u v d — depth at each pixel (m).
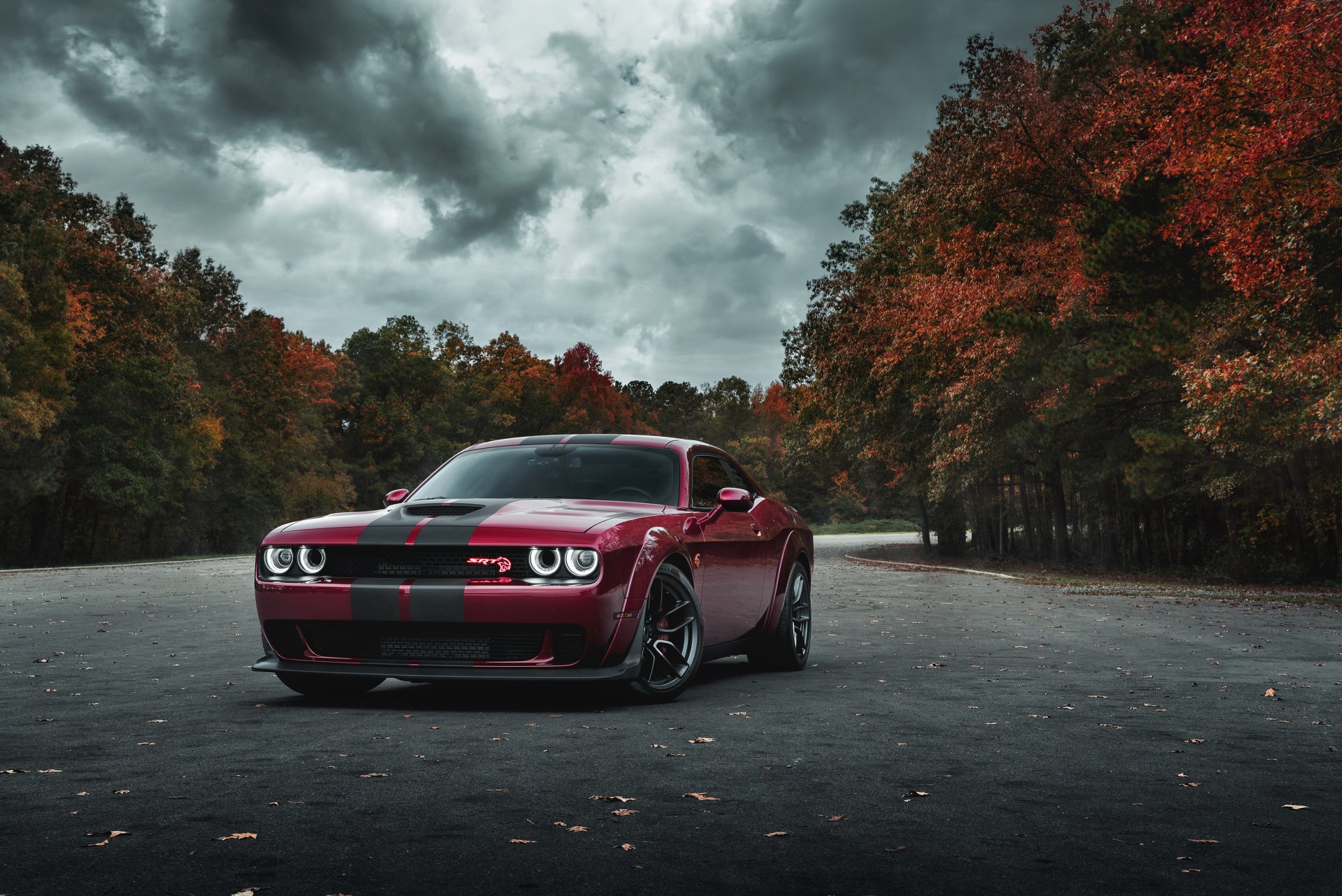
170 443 47.44
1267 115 16.14
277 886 2.54
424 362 80.56
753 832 3.10
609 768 3.94
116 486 44.50
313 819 3.16
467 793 3.51
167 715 5.29
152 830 3.02
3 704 5.79
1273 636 10.77
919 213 26.88
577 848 2.90
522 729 4.79
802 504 114.56
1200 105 16.08
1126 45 22.23
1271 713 5.65
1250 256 15.70
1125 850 2.97
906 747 4.49
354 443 78.50
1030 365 23.38
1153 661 8.33
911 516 97.69
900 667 7.85
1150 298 21.62
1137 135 20.34
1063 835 3.12
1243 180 15.27
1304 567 23.44
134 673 7.48
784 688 6.43
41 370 37.78
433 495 6.59
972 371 24.78
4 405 34.62
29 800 3.39
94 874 2.62
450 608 5.27
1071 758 4.30
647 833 3.06
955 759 4.25
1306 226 15.45
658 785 3.68
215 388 57.56
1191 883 2.69
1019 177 23.61
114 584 22.53
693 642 6.02
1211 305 20.33
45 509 45.16
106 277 42.31
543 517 5.60
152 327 44.34
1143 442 22.08
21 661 8.34
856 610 14.91
